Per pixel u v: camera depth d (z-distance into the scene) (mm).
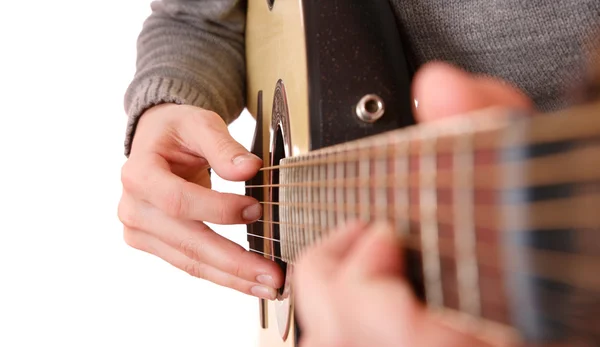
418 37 484
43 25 1093
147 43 630
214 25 621
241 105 631
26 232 1089
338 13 413
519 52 459
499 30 460
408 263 252
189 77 576
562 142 158
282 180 382
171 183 479
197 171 534
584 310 161
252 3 591
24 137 1093
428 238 232
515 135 174
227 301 1071
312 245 334
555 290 168
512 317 189
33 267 1086
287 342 449
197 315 1078
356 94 396
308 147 400
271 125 501
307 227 340
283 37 468
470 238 204
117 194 1114
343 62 402
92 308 1089
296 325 414
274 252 468
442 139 217
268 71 521
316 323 275
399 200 253
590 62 201
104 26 1108
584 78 164
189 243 487
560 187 160
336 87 397
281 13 475
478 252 201
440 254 227
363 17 414
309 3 415
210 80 590
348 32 409
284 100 454
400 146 247
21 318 1076
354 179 290
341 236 281
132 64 1118
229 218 474
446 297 228
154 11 656
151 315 1085
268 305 516
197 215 477
